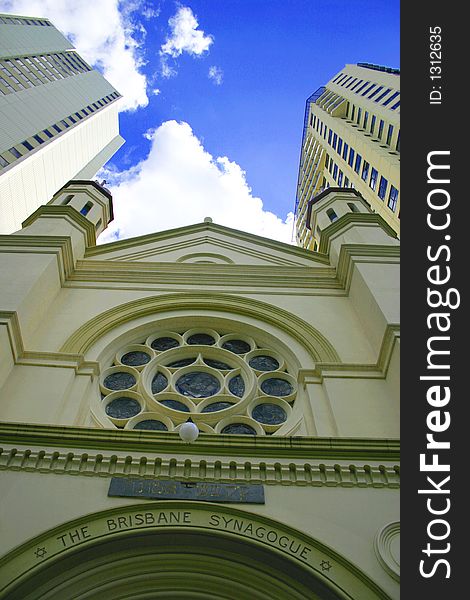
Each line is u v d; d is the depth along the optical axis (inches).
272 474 318.0
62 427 335.0
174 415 446.3
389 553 274.5
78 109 2930.6
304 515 295.6
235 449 327.3
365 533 287.9
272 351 535.5
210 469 316.8
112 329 537.0
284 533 281.7
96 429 335.0
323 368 474.6
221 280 633.6
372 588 260.5
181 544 281.0
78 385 453.7
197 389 494.0
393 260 596.1
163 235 778.2
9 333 453.1
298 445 332.5
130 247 745.0
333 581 262.2
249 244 776.3
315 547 276.5
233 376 507.5
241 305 581.0
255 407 469.1
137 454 323.0
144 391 468.1
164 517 283.3
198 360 517.7
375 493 311.9
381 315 487.5
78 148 2822.3
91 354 496.7
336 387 455.2
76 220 698.8
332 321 559.8
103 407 454.3
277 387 492.7
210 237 785.6
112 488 302.7
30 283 514.3
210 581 278.5
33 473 312.5
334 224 721.0
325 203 824.9
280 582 273.9
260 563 278.8
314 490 312.0
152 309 566.9
